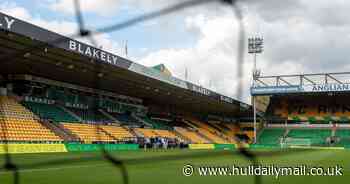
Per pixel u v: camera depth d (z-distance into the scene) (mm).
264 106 53094
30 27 18969
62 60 24672
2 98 26891
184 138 41562
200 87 37000
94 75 29125
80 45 21797
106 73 28484
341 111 50500
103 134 31484
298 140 47844
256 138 49094
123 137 33156
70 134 28250
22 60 24250
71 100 32812
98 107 35250
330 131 48875
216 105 45688
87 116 33094
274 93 44344
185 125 47750
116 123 35062
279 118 52094
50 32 20000
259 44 44906
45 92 30188
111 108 36969
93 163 13438
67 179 9203
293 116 51656
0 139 21969
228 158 18359
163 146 34750
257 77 45438
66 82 32156
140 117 41125
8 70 27188
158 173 10805
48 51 22062
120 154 22797
